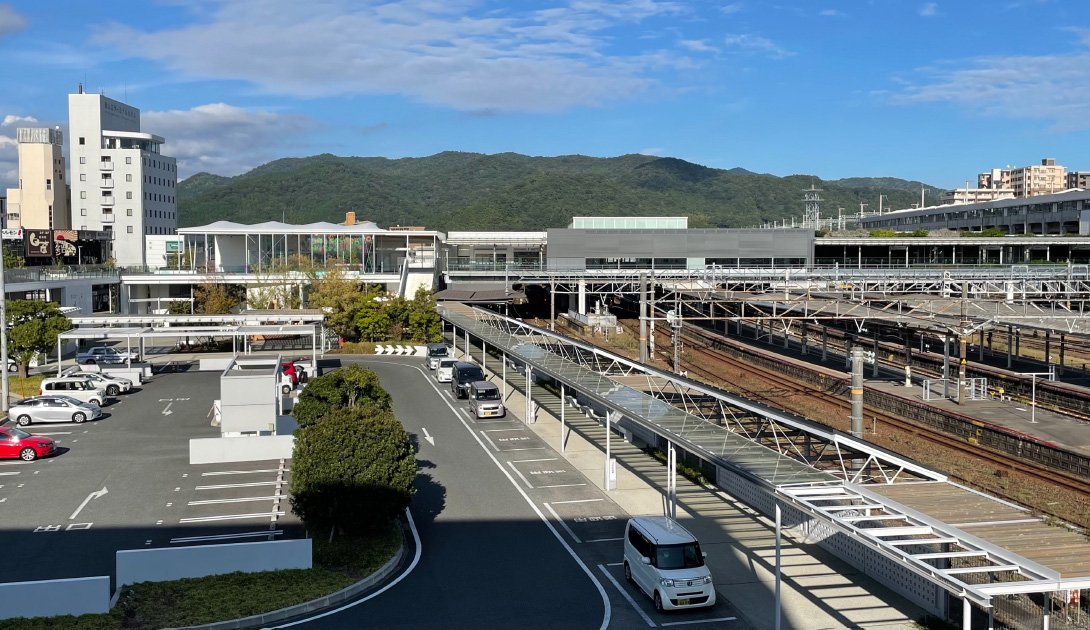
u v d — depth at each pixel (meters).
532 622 18.31
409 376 53.38
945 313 47.03
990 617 13.80
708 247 86.19
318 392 32.41
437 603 19.30
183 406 42.41
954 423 35.84
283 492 27.59
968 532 15.49
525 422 39.47
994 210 123.06
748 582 20.59
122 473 29.97
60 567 21.05
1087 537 15.41
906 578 19.56
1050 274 57.97
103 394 42.41
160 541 22.92
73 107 117.94
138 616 17.62
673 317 50.69
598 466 31.56
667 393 34.94
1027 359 55.19
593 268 86.12
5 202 123.44
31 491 27.67
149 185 123.00
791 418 22.30
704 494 28.06
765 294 60.94
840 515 17.44
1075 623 14.82
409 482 23.17
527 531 24.41
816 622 18.30
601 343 68.00
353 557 21.45
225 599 18.52
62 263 81.38
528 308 99.44
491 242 98.88
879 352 58.94
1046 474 28.48
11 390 46.09
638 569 20.11
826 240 93.31
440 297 75.62
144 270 81.38
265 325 54.09
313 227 86.94
